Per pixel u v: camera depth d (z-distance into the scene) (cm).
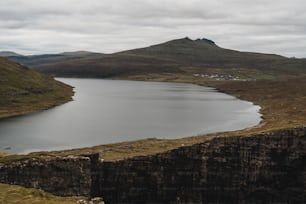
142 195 10238
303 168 11431
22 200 5756
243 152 11075
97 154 9788
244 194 11025
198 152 10775
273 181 11281
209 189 10831
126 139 14462
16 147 13075
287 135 11419
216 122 18650
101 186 9881
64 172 8631
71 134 15438
